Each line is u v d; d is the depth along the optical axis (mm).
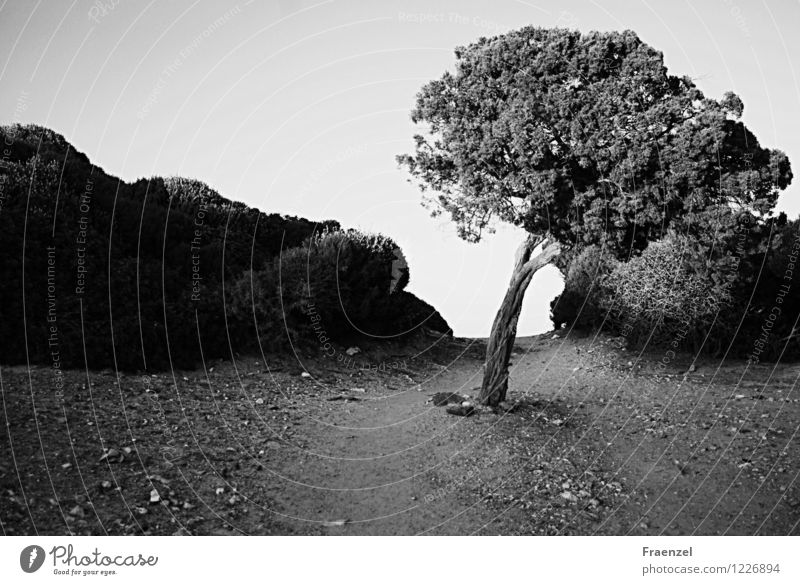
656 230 11148
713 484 9578
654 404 13414
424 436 11477
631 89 10391
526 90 11156
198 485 8789
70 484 8008
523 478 9812
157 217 17391
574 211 11039
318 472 9969
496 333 12578
